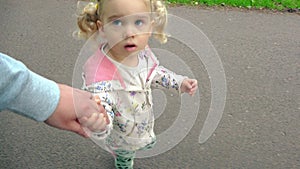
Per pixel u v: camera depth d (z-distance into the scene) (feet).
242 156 8.51
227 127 9.16
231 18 13.87
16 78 3.80
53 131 8.86
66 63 11.14
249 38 12.75
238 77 10.83
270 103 9.97
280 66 11.43
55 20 13.28
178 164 8.24
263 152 8.64
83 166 8.16
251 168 8.27
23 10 13.83
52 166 8.13
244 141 8.86
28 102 3.89
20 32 12.60
